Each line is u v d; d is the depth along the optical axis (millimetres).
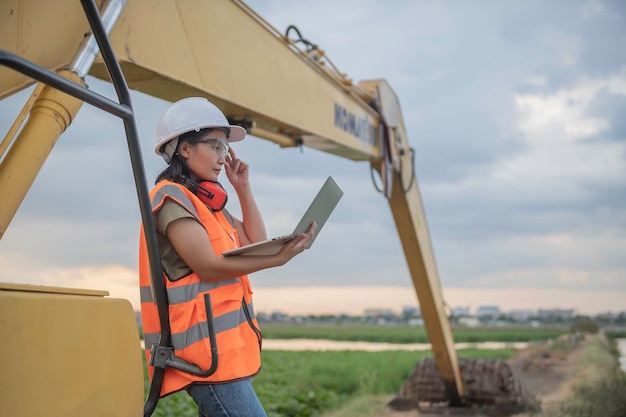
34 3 2881
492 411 10211
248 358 2742
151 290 2758
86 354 2240
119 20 3316
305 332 40344
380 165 8273
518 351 18906
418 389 10719
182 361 2619
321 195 2697
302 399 10555
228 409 2604
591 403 10281
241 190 3180
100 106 2250
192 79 3926
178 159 2836
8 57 1862
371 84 7988
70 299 2201
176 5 3859
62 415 2123
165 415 8633
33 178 2566
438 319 9789
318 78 6184
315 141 6562
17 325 2010
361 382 12695
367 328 48500
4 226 2451
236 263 2641
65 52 2967
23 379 2010
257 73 4840
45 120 2625
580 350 17156
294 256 2738
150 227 2529
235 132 3033
